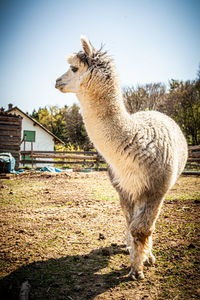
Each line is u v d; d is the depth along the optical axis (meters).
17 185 8.65
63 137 49.25
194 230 3.56
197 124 23.25
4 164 10.98
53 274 2.68
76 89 2.94
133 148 2.68
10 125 12.12
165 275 2.57
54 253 3.20
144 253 2.62
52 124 49.72
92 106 2.79
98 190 7.55
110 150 2.75
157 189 2.69
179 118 25.67
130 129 2.75
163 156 2.75
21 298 2.17
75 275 2.66
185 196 5.90
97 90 2.76
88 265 2.89
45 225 4.25
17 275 2.66
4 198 6.54
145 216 2.62
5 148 12.08
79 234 3.83
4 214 4.96
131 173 2.73
